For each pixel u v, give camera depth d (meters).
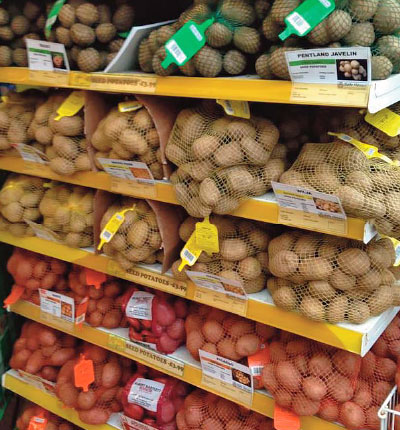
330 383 1.47
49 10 1.89
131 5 1.85
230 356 1.67
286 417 1.50
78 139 1.88
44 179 2.20
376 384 1.55
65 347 2.30
